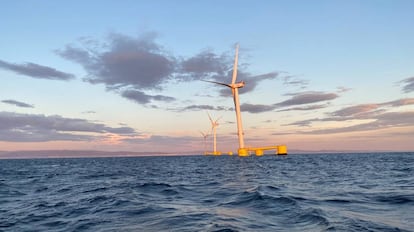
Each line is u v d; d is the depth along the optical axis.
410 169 47.81
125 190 25.05
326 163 76.25
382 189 23.09
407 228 11.11
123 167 77.69
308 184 27.55
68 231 12.24
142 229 11.83
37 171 65.50
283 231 10.98
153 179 37.12
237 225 11.90
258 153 140.38
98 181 36.19
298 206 15.62
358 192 21.61
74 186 30.88
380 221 12.22
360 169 50.75
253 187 24.73
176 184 29.45
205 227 11.64
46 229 12.82
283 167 59.03
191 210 15.48
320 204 16.50
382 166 58.62
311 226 11.60
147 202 18.39
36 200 21.64
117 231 11.72
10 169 78.19
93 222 13.54
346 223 11.85
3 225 13.78
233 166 67.88
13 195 24.94
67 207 17.86
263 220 12.83
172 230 11.42
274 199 17.86
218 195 21.14
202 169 60.22
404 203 16.42
